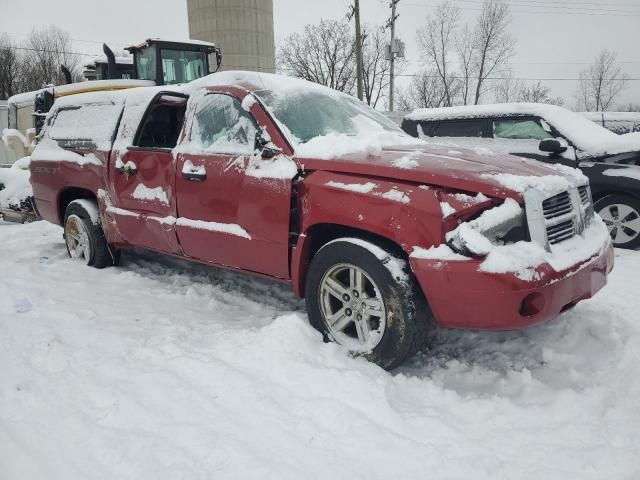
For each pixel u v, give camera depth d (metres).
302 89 4.20
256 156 3.57
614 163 6.27
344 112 4.27
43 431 2.33
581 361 3.19
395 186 2.99
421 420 2.57
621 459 2.23
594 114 12.63
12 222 8.38
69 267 5.20
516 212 2.78
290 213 3.37
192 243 4.04
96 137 4.95
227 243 3.76
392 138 4.04
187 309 4.10
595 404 2.68
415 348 3.02
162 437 2.31
